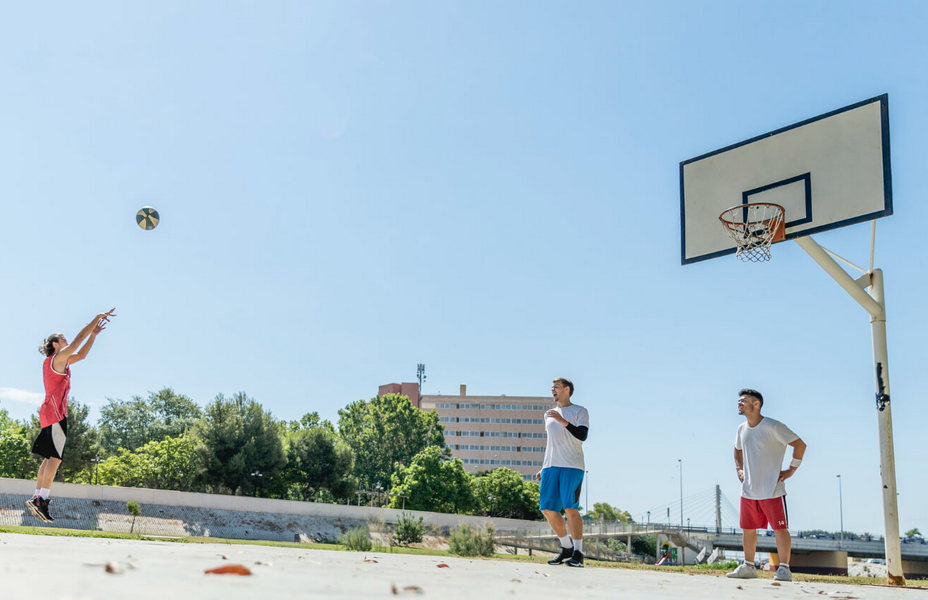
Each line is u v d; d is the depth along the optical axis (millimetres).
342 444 71438
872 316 11469
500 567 5895
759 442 8352
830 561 75750
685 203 13938
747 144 13211
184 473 62906
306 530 52750
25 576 2195
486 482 87000
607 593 3176
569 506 8453
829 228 11930
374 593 2418
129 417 93812
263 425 63500
